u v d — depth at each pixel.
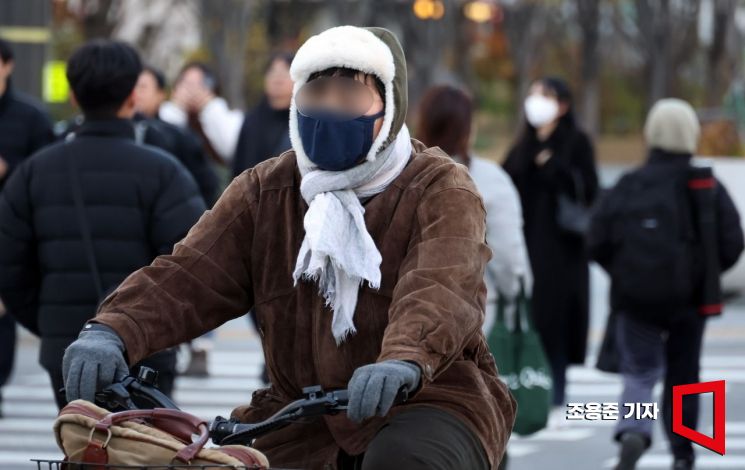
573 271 21.22
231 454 7.18
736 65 105.56
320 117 8.14
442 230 8.05
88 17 87.19
